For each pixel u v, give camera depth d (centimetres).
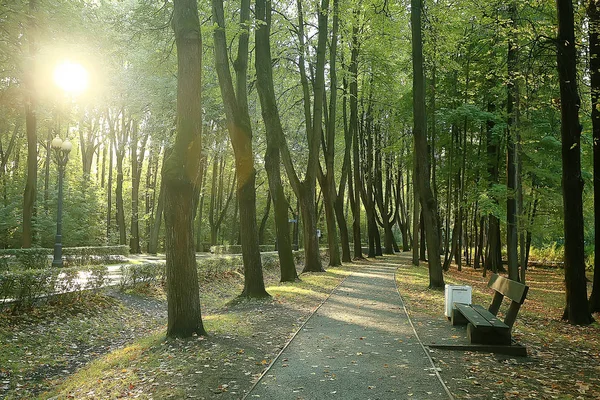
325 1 2189
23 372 841
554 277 2891
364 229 7150
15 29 1853
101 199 4153
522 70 1527
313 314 1143
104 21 2122
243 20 1499
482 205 2353
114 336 1148
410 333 920
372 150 3888
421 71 1727
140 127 3900
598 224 1366
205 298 1669
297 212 4512
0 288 1074
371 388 591
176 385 611
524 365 709
